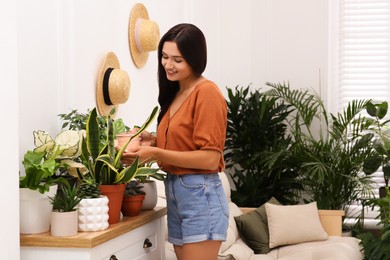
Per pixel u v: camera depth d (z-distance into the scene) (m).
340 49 6.31
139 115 4.48
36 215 2.42
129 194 2.78
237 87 6.07
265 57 6.36
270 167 5.30
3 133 2.26
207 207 2.62
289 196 5.89
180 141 2.66
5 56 2.29
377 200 5.14
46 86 3.09
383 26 6.27
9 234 2.28
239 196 5.77
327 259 4.18
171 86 2.76
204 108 2.58
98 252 2.39
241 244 4.52
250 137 5.92
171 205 2.75
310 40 6.28
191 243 2.63
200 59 2.64
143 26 4.31
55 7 3.20
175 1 5.33
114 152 2.60
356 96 6.29
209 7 6.17
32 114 2.95
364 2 6.28
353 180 5.27
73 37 3.36
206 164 2.58
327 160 5.53
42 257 2.37
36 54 2.99
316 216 4.84
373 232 5.95
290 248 4.64
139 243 2.78
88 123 2.58
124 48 4.18
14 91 2.33
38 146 2.54
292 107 6.27
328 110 6.27
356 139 6.04
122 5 4.13
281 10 6.33
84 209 2.44
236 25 6.42
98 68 3.75
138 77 4.46
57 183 2.64
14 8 2.33
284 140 5.84
